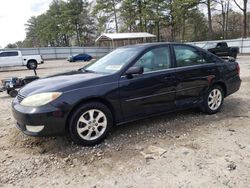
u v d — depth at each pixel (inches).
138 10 1886.1
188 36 2054.6
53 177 126.0
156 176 122.7
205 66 198.4
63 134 149.5
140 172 126.7
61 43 2849.4
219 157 138.2
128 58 171.6
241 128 178.7
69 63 1169.4
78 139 151.0
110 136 169.2
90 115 153.7
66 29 2363.4
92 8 2178.9
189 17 1747.0
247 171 123.9
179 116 205.5
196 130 176.9
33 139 168.4
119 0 2011.6
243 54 1118.4
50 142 162.1
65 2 2335.1
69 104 144.3
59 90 145.6
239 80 227.1
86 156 144.2
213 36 1849.2
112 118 162.4
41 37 2989.7
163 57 181.2
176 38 2064.5
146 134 171.8
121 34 1674.5
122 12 1969.7
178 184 115.8
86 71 183.0
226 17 1865.2
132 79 164.4
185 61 190.7
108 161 138.3
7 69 902.4
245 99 257.0
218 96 210.4
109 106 160.7
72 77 164.9
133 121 185.8
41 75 633.0
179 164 132.5
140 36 1654.8
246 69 522.0
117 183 118.8
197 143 156.2
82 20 2338.8
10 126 200.4
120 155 144.3
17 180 124.6
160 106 177.9
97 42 1932.8
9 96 335.6
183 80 185.6
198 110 214.4
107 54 201.6
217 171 124.8
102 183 119.4
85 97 148.5
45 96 142.9
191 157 139.3
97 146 155.8
